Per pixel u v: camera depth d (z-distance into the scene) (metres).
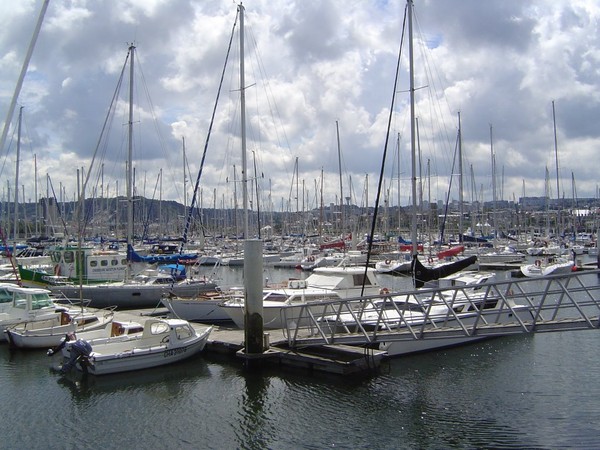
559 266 50.94
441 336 18.56
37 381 18.89
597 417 15.70
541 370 20.34
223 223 94.38
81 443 14.34
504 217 88.31
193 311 27.69
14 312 24.30
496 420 15.68
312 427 15.30
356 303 25.78
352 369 19.36
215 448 14.09
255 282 20.42
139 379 19.14
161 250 72.00
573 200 93.75
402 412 16.33
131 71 36.34
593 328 16.11
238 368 20.41
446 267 26.78
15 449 13.96
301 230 81.38
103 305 32.00
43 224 76.25
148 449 14.02
